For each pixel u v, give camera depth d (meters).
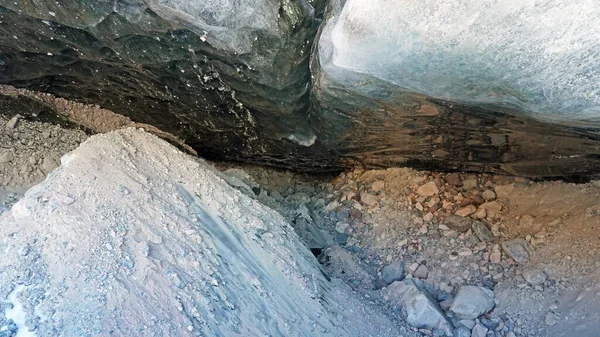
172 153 3.09
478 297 3.04
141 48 2.81
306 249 3.19
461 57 1.98
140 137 3.09
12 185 3.39
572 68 1.82
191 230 2.56
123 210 2.48
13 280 2.05
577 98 1.89
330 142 3.53
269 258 2.80
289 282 2.76
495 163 3.46
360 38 2.09
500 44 1.88
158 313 2.11
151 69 3.04
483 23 1.86
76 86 3.65
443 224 3.66
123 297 2.09
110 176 2.65
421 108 2.70
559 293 2.99
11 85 3.71
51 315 1.95
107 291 2.09
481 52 1.93
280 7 2.43
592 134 2.51
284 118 3.31
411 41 2.01
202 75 2.98
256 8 2.34
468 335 2.88
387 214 3.86
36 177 3.48
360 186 4.16
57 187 2.48
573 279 3.02
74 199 2.43
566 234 3.24
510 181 3.69
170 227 2.54
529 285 3.10
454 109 2.63
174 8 2.27
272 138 3.65
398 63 2.13
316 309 2.71
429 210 3.79
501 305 3.06
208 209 2.83
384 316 2.97
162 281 2.25
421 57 2.06
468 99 2.28
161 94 3.39
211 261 2.50
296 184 4.40
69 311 1.98
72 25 2.64
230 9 2.27
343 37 2.14
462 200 3.76
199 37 2.56
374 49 2.11
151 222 2.51
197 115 3.57
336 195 4.17
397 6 1.96
